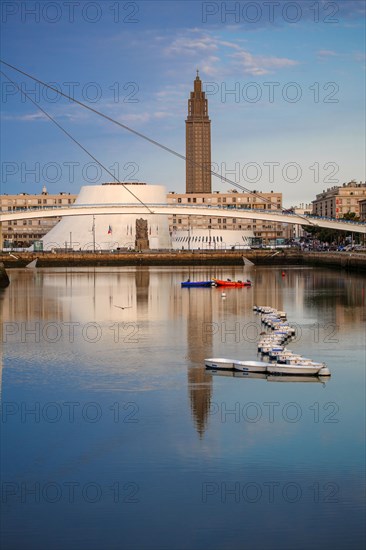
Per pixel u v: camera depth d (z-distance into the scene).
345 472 28.95
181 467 29.62
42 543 24.25
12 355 52.00
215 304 87.62
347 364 47.44
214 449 31.38
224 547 23.92
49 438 33.03
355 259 155.88
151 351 53.03
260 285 118.75
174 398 39.22
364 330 62.34
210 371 45.78
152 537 24.53
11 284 125.44
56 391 41.22
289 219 197.50
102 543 24.25
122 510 26.23
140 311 80.44
